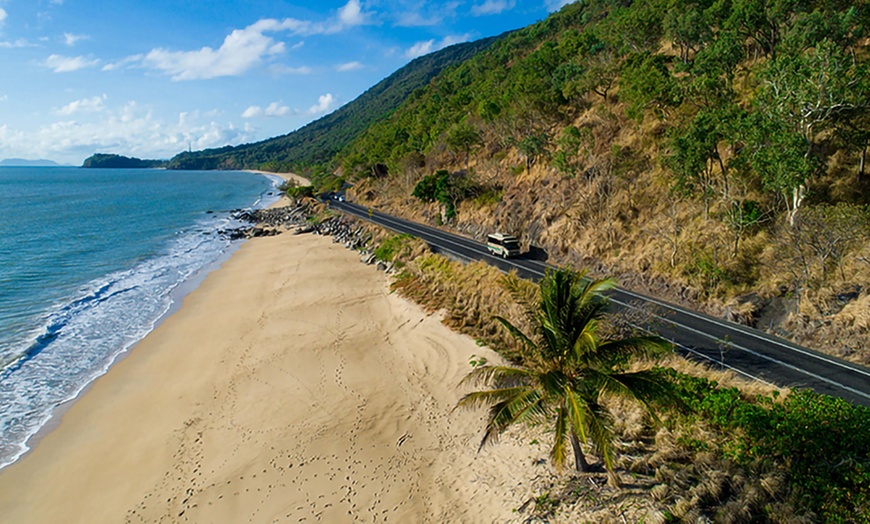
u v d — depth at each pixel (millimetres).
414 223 71688
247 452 21766
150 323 38062
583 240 43281
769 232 32594
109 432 23672
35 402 26328
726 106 36500
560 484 17047
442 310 36812
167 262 58406
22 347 32812
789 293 28516
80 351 32719
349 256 59062
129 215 98125
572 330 14938
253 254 62719
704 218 36156
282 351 32219
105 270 53906
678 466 16438
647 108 48094
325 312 39500
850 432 15023
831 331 25250
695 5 55906
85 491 19672
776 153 29578
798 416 16062
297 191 117188
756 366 23672
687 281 33594
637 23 61875
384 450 21594
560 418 14492
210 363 30828
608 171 45719
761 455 15766
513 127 63781
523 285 20359
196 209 111812
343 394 26500
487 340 30719
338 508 18219
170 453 21906
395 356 31203
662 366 22719
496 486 18203
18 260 56281
